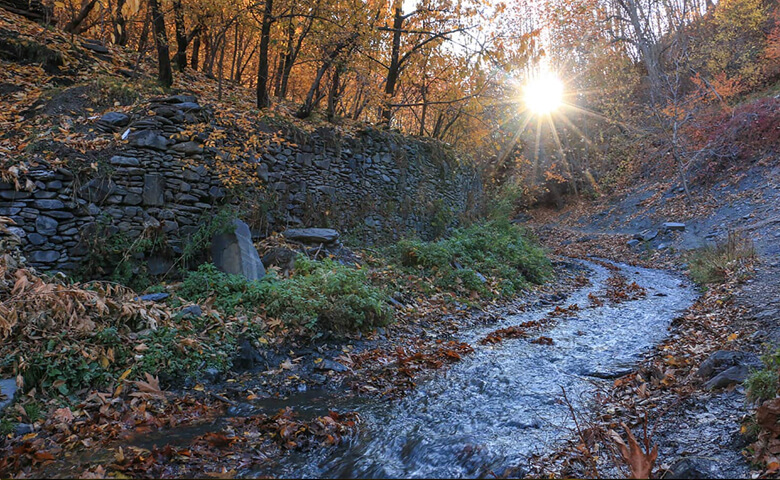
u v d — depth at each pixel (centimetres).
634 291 1105
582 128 3012
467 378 532
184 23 1280
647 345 634
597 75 3039
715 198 1878
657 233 1845
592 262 1719
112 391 475
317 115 1327
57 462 343
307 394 509
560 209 2839
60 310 512
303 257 857
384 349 670
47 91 888
